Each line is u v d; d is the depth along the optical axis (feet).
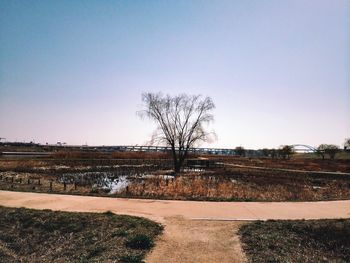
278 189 76.02
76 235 35.99
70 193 58.49
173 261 27.43
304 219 39.58
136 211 43.52
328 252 32.45
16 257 32.94
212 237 33.09
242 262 27.63
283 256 29.78
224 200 52.95
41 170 115.44
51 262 30.55
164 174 114.73
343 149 294.05
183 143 131.34
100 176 105.70
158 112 130.93
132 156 209.36
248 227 36.09
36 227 38.88
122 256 28.37
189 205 48.06
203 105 135.13
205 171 129.59
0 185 68.90
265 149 320.09
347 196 65.36
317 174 120.26
